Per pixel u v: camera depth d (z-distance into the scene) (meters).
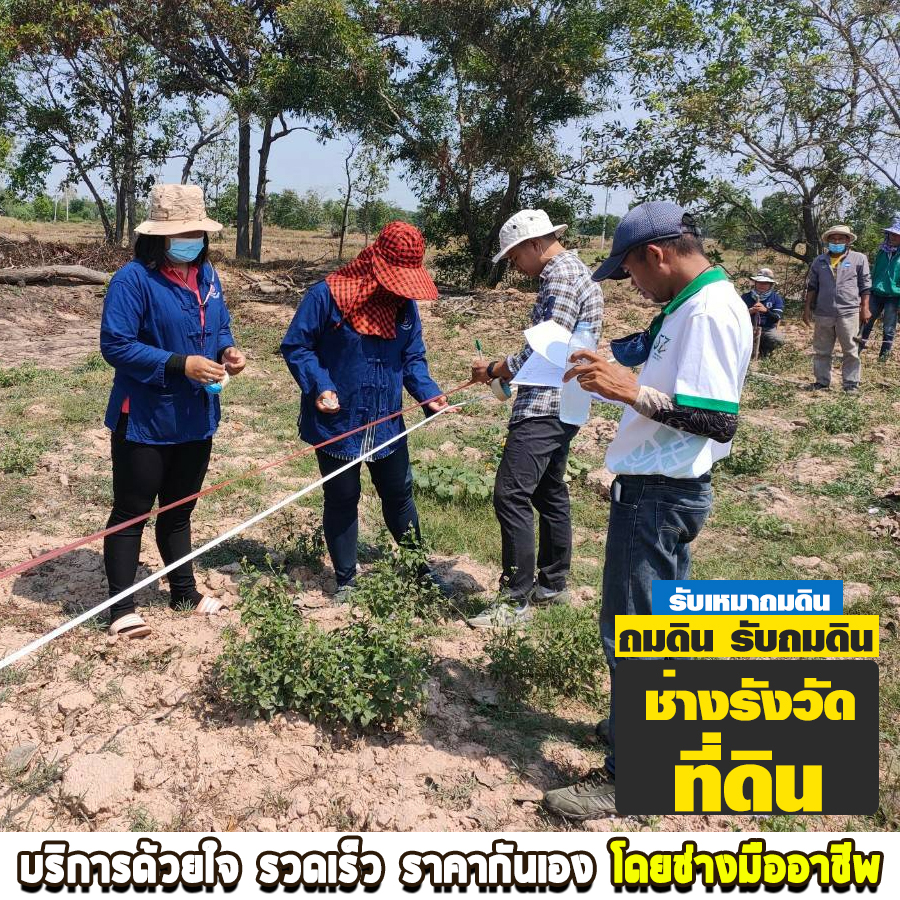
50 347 12.66
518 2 20.88
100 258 20.05
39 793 3.29
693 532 3.17
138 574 5.07
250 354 12.54
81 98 28.27
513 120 22.27
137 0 26.28
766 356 13.62
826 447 8.52
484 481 6.58
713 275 2.90
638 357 3.21
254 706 3.69
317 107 22.73
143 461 4.18
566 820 3.28
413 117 22.41
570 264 4.52
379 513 6.19
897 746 3.68
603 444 8.24
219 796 3.30
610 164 20.17
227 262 24.73
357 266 4.59
